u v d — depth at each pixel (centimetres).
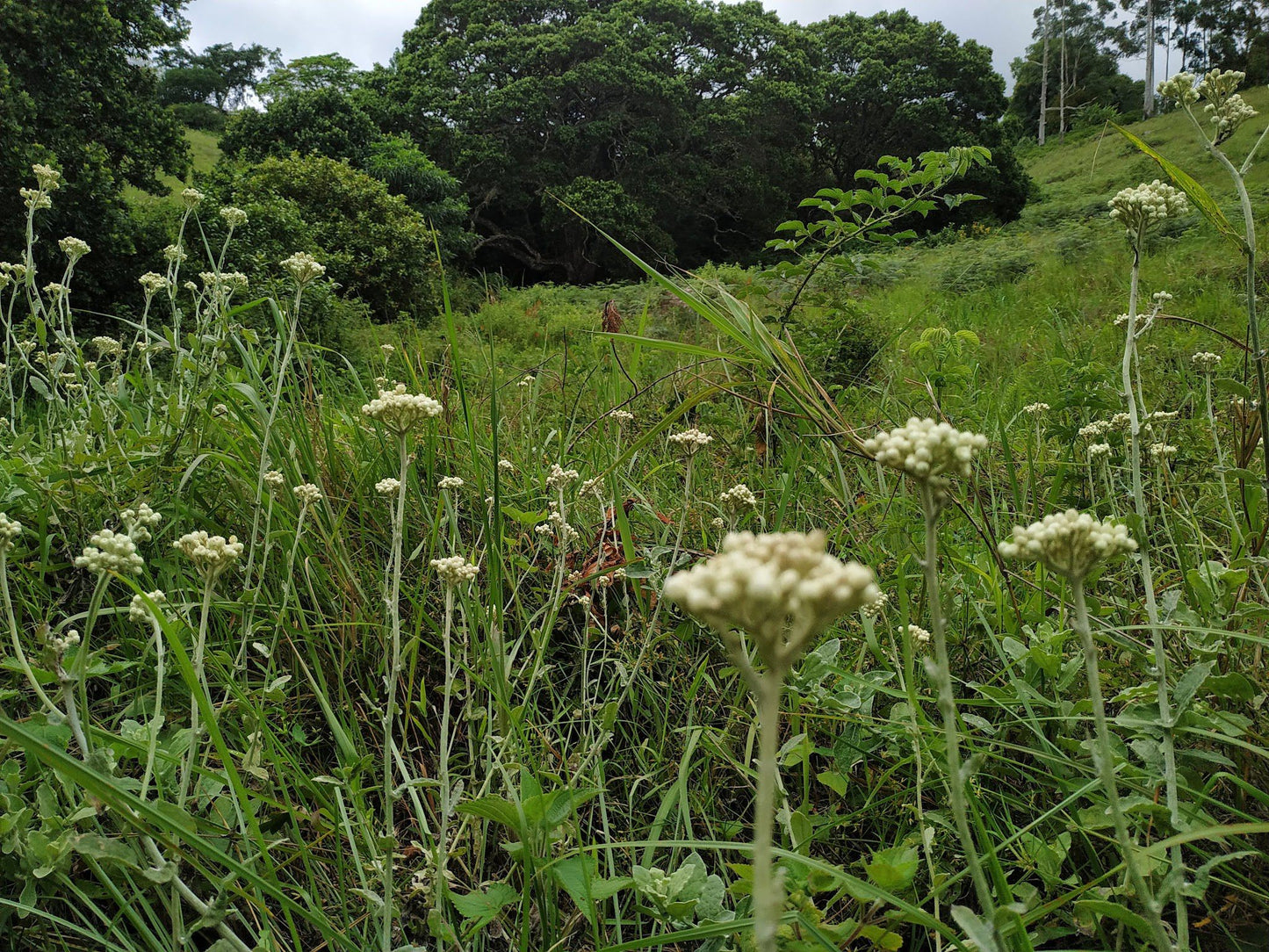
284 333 284
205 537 145
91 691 198
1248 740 160
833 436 241
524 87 3447
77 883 140
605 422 357
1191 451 331
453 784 181
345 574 230
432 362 358
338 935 130
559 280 3841
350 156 2588
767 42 4156
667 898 129
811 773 193
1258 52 5653
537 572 257
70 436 282
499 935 152
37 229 1034
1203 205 169
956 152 397
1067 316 881
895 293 1402
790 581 60
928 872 151
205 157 3875
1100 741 100
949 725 93
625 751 203
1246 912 145
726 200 4022
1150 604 146
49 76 1171
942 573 241
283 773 164
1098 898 132
